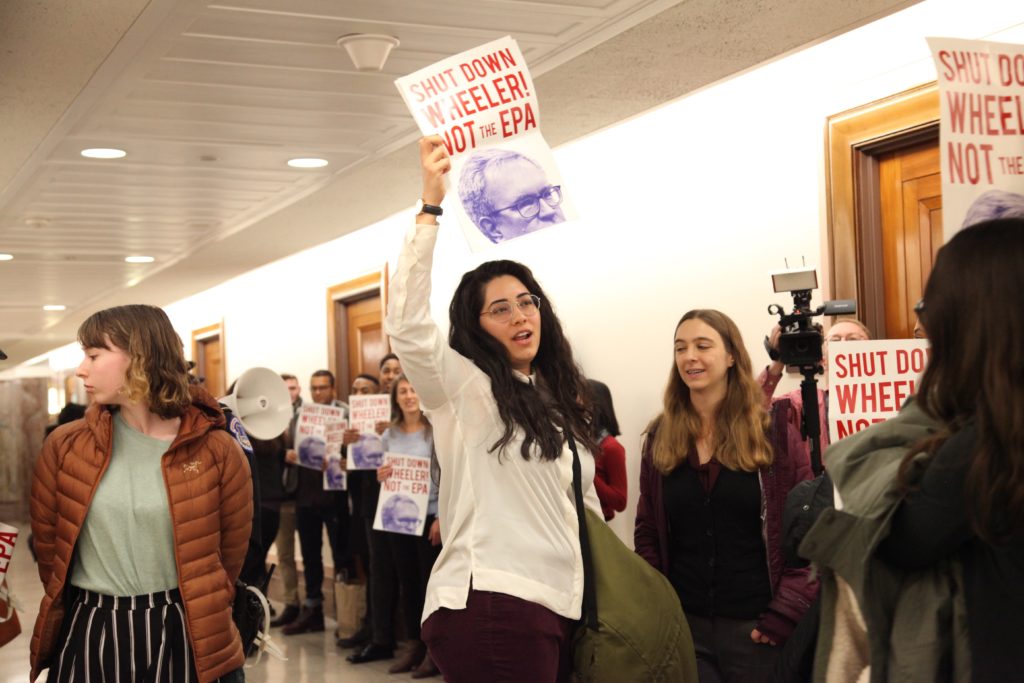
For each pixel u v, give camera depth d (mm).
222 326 11633
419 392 2369
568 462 2439
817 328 2973
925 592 1642
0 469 19047
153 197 6250
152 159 5355
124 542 2684
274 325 10211
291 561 7387
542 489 2357
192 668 2707
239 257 8539
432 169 2375
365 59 3773
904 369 2656
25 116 4516
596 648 2330
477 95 2574
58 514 2719
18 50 3752
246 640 2977
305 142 5141
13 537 3156
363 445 6059
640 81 4371
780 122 4535
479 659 2250
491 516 2311
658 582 2432
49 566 2791
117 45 3744
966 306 1595
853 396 2654
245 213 6852
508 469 2334
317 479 6965
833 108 4266
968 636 1593
